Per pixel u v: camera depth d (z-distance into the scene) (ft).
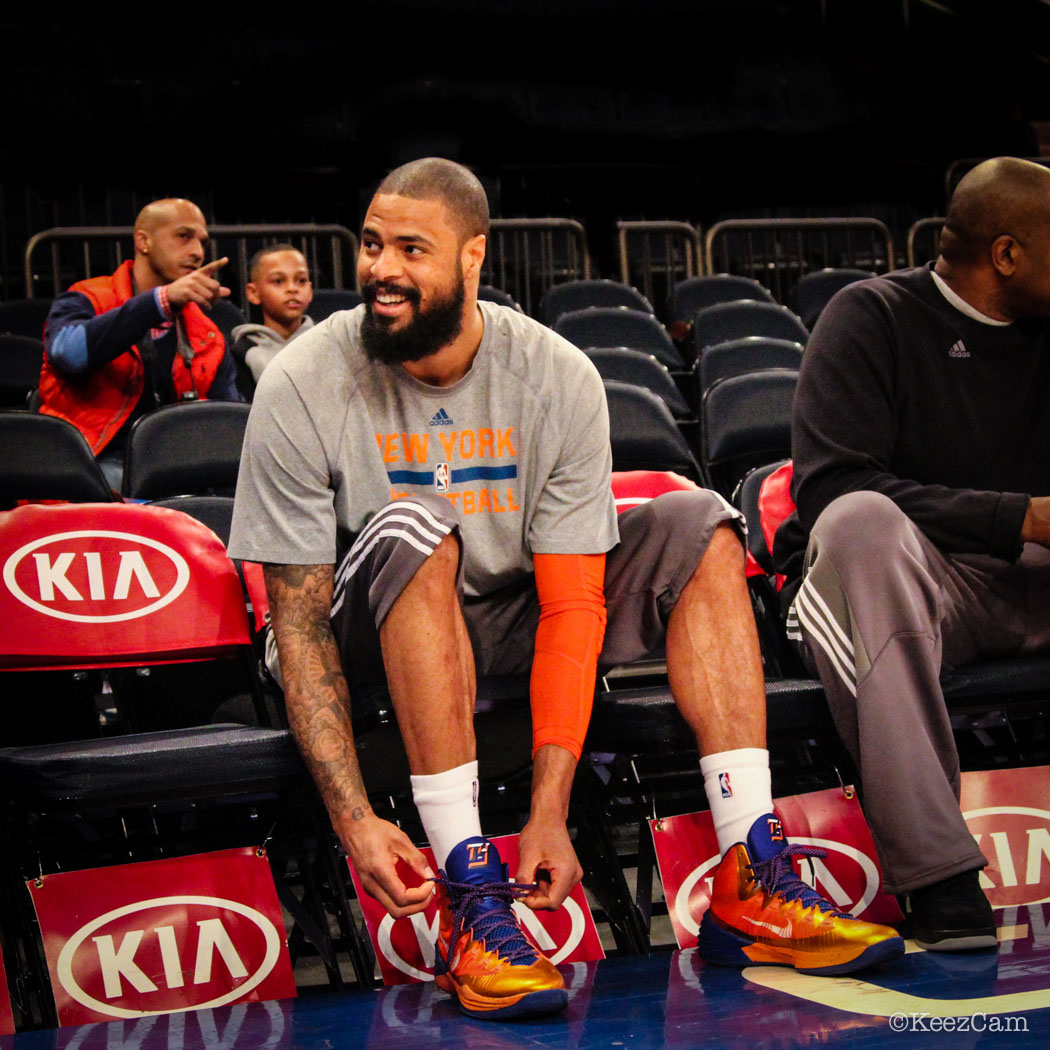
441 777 7.52
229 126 41.27
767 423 16.65
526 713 9.48
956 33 45.52
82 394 17.17
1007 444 10.52
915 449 10.48
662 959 8.19
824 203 45.09
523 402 8.79
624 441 14.98
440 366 8.73
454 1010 7.22
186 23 41.45
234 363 20.13
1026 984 6.85
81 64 40.50
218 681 11.34
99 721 11.12
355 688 8.80
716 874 8.07
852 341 10.43
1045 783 9.40
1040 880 9.14
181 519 10.50
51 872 8.09
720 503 8.57
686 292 28.96
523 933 7.20
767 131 44.88
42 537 10.03
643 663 14.70
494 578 9.07
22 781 7.83
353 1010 7.39
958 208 10.50
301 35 42.14
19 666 9.78
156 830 9.46
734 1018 6.56
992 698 9.34
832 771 9.71
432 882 7.28
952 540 9.59
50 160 39.63
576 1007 7.05
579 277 35.27
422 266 8.21
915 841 7.92
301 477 8.44
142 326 16.74
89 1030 7.26
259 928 8.09
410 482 8.79
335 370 8.64
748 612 8.46
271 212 41.78
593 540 8.53
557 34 43.86
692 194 44.32
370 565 7.82
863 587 8.40
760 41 45.19
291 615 8.22
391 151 42.50
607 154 44.16
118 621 9.98
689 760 9.78
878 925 7.44
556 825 7.73
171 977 7.82
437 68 43.01
